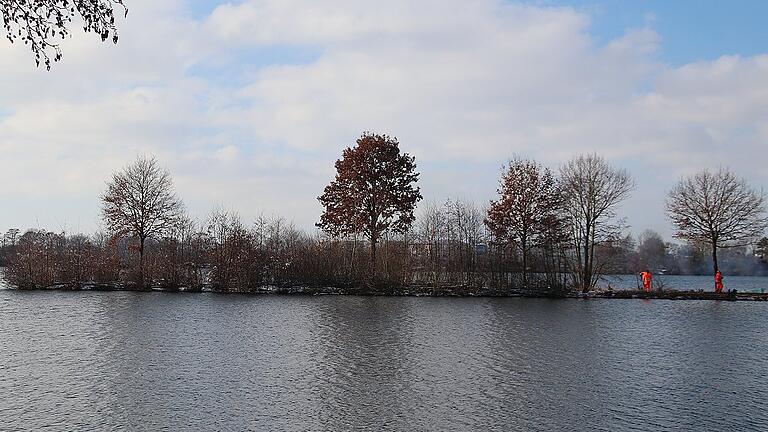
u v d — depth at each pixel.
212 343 28.77
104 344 28.25
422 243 62.12
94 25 8.33
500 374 22.81
